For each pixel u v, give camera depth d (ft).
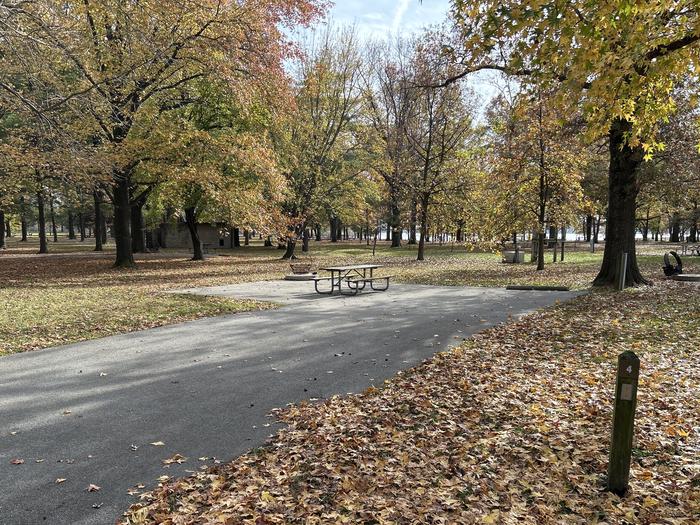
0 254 120.98
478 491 12.67
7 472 13.69
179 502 12.18
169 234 171.42
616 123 47.96
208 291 53.21
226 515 11.53
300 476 13.50
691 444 15.06
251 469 13.76
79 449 15.12
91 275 70.79
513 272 73.72
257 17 68.33
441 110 98.32
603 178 104.32
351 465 14.12
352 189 120.88
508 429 16.52
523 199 76.38
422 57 75.46
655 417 17.28
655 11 19.72
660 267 75.10
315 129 109.40
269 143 95.81
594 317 35.32
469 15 22.57
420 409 18.37
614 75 19.24
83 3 56.44
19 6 39.93
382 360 25.08
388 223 159.94
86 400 19.44
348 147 129.29
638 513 11.60
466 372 22.89
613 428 12.54
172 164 73.77
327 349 27.35
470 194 96.84
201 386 21.11
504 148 75.36
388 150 110.22
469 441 15.66
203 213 95.55
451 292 51.44
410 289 54.54
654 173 68.85
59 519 11.43
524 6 19.62
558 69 21.63
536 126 66.64
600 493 12.51
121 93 65.51
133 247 130.52
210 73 69.15
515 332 31.07
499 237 80.12
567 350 26.71
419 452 14.92
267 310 40.78
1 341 29.25
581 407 18.34
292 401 19.29
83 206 158.71
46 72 45.39
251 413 18.04
